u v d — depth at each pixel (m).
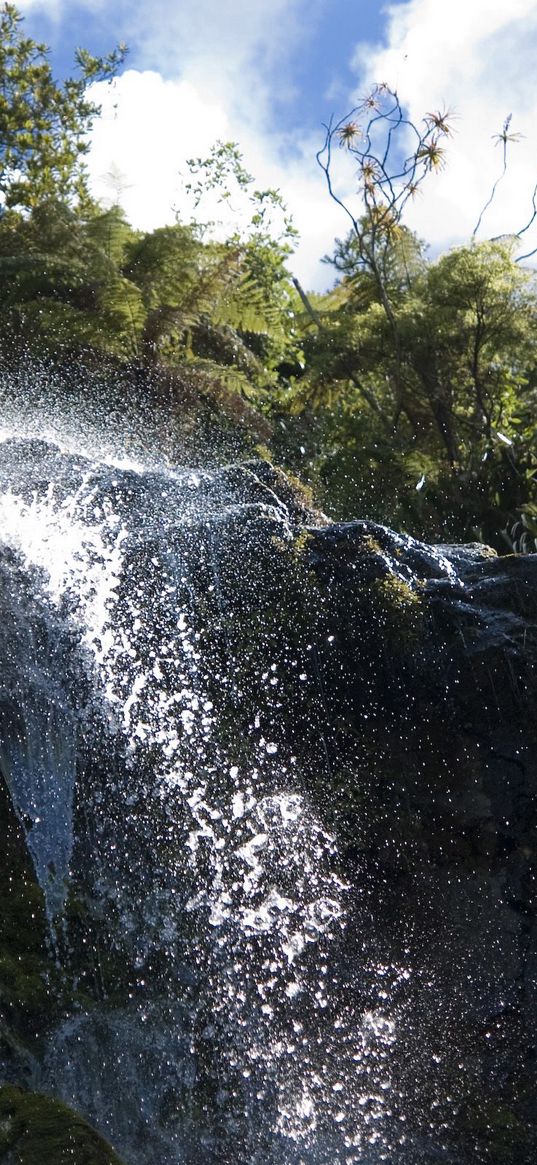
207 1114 3.83
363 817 4.47
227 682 4.66
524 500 9.00
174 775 4.50
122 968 4.06
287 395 10.76
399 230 11.58
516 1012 4.22
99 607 4.66
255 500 5.08
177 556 4.79
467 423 10.12
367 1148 3.89
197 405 8.76
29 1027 3.71
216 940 4.24
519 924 4.33
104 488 4.86
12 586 4.52
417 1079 4.08
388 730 4.57
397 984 4.26
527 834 4.41
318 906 4.36
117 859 4.33
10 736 4.33
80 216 9.64
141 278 9.12
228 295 9.57
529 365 10.53
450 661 4.51
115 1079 3.77
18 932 4.00
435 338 10.17
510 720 4.46
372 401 10.55
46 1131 2.76
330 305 12.19
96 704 4.51
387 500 9.23
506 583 4.64
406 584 4.64
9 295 8.73
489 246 10.10
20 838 4.25
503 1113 4.03
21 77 12.39
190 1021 4.01
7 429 6.71
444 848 4.43
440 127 11.31
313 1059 4.07
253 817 4.48
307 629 4.67
